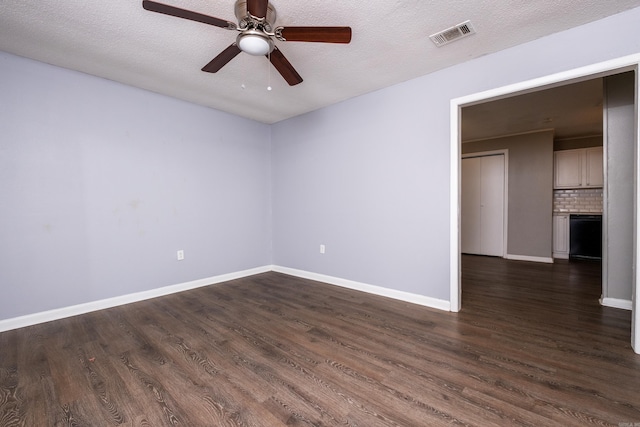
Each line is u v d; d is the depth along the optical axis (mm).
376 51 2221
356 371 1627
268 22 1637
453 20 1854
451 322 2283
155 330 2193
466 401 1365
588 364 1652
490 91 2262
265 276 3904
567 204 5250
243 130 3875
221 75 2625
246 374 1609
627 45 1769
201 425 1236
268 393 1444
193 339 2039
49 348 1917
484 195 5277
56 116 2434
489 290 3113
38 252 2354
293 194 3922
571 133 4902
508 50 2180
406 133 2768
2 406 1362
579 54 1914
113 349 1901
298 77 2090
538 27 1928
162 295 3070
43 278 2377
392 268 2920
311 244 3717
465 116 3975
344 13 1781
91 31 1953
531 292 3037
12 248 2240
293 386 1499
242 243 3877
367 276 3137
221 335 2102
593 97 3324
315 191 3637
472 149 5371
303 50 2203
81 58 2312
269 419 1266
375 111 3000
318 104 3416
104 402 1388
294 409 1327
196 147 3375
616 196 2533
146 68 2490
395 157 2857
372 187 3055
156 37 2033
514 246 4957
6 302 2217
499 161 5117
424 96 2637
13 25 1873
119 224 2791
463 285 3309
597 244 4746
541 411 1288
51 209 2416
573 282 3424
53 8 1714
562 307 2576
